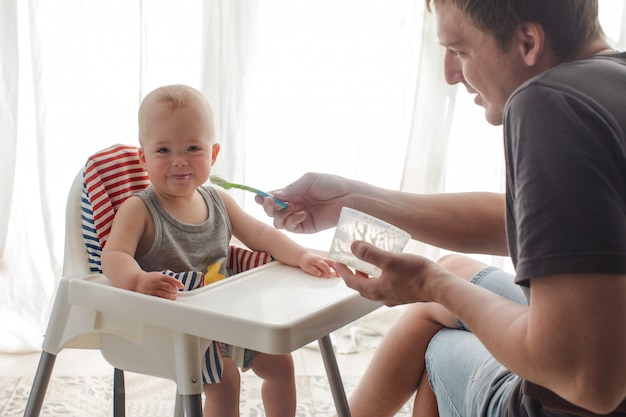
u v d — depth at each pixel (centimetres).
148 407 174
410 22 204
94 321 103
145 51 197
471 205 123
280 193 122
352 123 212
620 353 66
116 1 200
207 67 199
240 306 95
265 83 210
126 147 125
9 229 206
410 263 87
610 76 75
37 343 201
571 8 80
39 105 201
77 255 116
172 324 93
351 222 97
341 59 208
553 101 71
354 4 205
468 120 213
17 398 173
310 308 95
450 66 94
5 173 202
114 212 119
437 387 108
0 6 196
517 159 72
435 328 121
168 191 118
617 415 73
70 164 208
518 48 82
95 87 203
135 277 99
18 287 207
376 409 126
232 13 197
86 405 172
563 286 67
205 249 122
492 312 78
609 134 69
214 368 110
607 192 67
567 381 69
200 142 119
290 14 206
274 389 127
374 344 215
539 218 68
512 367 74
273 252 123
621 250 66
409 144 209
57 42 202
